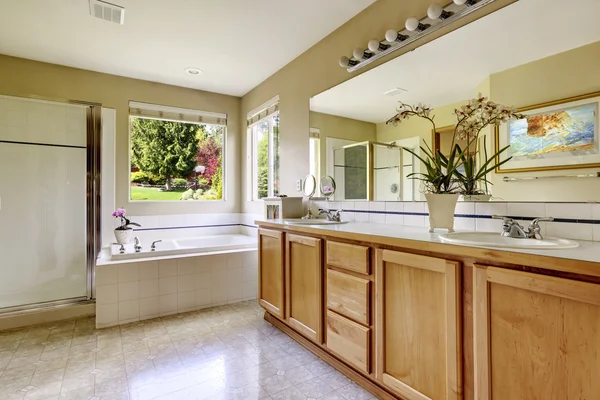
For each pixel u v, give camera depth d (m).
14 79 2.89
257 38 2.60
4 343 2.20
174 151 4.31
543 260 0.94
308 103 2.82
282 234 2.27
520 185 1.50
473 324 1.14
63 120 3.09
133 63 3.07
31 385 1.68
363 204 2.32
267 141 3.74
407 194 2.01
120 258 2.66
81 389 1.65
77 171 3.13
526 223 1.48
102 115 3.27
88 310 2.82
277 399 1.57
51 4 2.10
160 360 1.95
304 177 2.90
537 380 0.97
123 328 2.44
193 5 2.14
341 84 2.45
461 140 1.71
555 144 1.38
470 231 1.62
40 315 2.62
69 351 2.07
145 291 2.63
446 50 1.76
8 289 2.86
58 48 2.75
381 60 2.13
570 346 0.90
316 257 1.92
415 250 1.35
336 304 1.78
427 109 1.87
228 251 3.07
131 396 1.59
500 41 1.55
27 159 2.94
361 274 1.62
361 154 2.31
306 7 2.19
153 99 3.56
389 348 1.46
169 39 2.61
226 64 3.11
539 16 1.42
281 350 2.08
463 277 1.18
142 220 3.53
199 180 4.34
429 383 1.29
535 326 0.97
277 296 2.34
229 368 1.86
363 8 2.21
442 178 1.65
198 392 1.62
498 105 1.56
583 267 0.86
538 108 1.43
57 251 3.04
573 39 1.33
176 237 3.73
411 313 1.36
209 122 3.93
